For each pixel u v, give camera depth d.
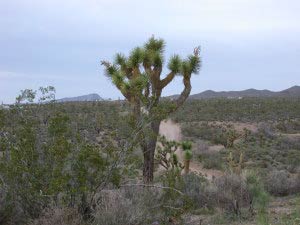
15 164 7.24
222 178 11.46
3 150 7.79
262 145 39.97
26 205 7.53
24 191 7.31
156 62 15.12
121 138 7.94
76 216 7.05
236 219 8.84
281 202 11.34
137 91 9.32
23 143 7.48
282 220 8.24
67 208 7.11
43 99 8.39
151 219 7.41
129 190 7.93
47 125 7.86
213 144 41.88
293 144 42.41
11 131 7.93
